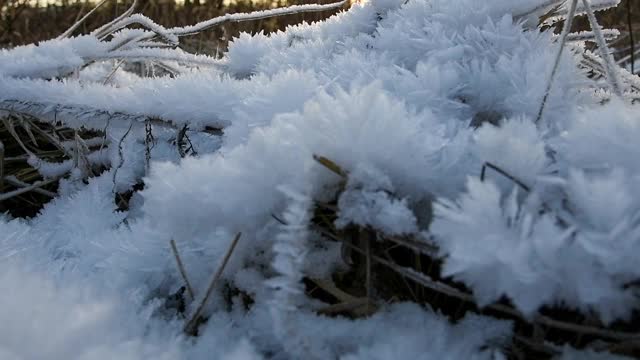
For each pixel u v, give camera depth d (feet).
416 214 0.68
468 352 0.61
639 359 0.58
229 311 0.77
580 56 0.94
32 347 0.56
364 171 0.64
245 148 0.67
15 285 0.63
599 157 0.64
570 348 0.59
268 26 4.42
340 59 1.01
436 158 0.68
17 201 1.32
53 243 1.03
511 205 0.54
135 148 1.22
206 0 4.88
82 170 1.28
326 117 0.65
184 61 1.45
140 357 0.62
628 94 0.99
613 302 0.54
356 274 0.73
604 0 1.11
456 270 0.53
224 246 0.74
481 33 0.97
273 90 0.83
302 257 0.60
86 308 0.63
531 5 1.01
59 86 1.17
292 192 0.60
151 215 0.69
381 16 1.21
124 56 1.46
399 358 0.59
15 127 1.43
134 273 0.83
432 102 0.86
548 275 0.53
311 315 0.66
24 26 4.40
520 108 0.87
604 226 0.55
